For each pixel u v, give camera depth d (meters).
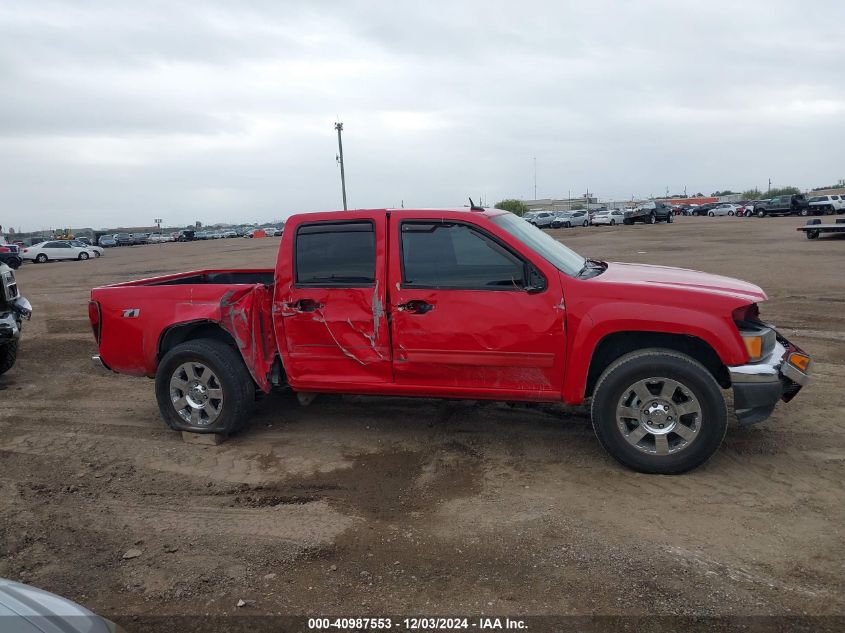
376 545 3.70
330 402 6.27
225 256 33.62
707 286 4.58
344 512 4.11
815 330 8.91
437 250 4.76
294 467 4.83
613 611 3.04
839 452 4.72
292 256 5.04
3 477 4.81
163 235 84.06
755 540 3.60
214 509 4.22
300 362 5.14
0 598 2.30
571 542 3.64
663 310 4.30
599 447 4.99
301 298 5.02
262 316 5.26
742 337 4.28
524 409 5.87
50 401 6.82
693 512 3.93
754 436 5.06
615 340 4.63
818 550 3.48
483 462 4.78
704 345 4.48
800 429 5.18
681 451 4.35
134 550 3.73
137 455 5.18
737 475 4.40
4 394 7.13
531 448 5.01
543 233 5.77
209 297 5.16
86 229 129.00
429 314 4.72
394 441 5.25
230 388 5.18
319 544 3.74
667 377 4.30
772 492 4.15
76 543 3.84
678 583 3.23
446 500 4.21
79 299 16.55
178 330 5.55
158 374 5.35
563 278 4.50
